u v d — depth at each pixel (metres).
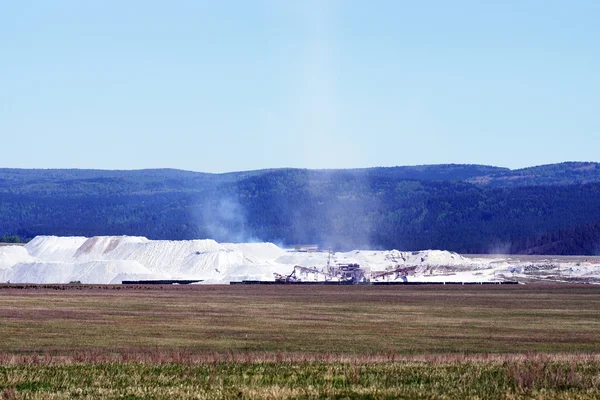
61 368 139.50
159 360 151.38
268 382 123.94
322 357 162.25
